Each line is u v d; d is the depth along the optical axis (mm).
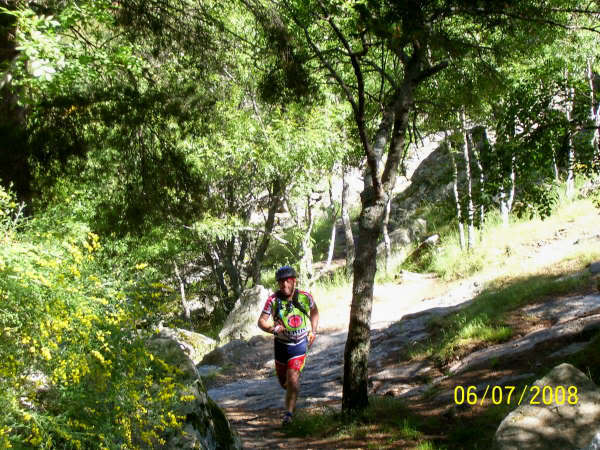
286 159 15516
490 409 6531
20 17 5594
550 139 7246
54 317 2809
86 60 6160
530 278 13469
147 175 8992
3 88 6941
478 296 13492
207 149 13430
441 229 22594
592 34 13891
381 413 7523
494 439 4453
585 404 4473
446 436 6219
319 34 10562
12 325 2824
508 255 17156
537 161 7293
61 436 2922
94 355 3012
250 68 11797
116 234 9062
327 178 19688
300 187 18266
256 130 14469
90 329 3031
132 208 9078
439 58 9891
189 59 8859
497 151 7414
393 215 26766
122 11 7930
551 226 17875
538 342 8234
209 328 23156
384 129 8625
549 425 4395
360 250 8180
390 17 7496
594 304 9633
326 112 15297
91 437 3068
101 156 8945
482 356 8742
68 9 6176
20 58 5578
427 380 9047
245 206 21438
